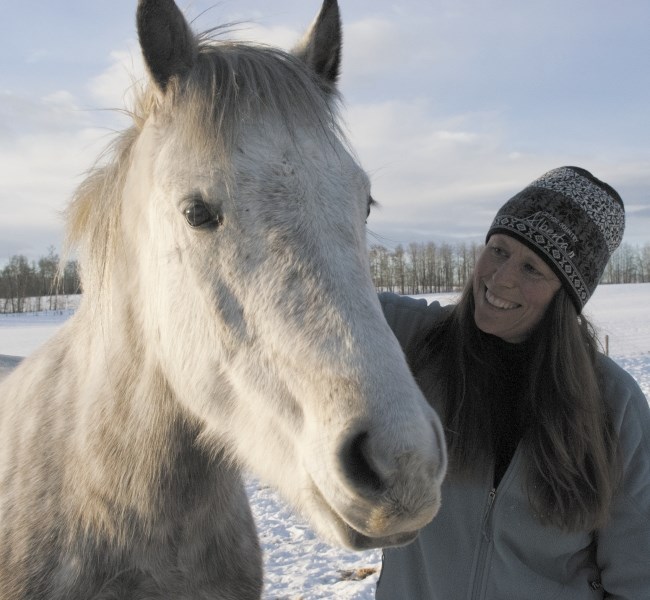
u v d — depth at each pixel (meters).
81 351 1.93
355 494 1.19
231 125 1.47
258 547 2.20
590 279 1.79
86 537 1.72
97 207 1.88
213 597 1.94
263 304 1.39
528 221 1.77
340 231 1.43
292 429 1.38
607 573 1.88
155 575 1.78
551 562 1.90
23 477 1.83
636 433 1.82
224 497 1.93
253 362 1.43
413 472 1.16
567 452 1.74
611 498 1.76
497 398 1.98
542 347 1.81
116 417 1.73
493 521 1.88
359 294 1.35
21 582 1.72
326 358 1.28
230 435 1.63
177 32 1.61
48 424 1.88
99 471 1.71
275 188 1.43
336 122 1.70
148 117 1.74
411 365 2.09
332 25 1.95
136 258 1.77
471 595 1.91
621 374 1.91
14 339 17.91
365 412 1.20
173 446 1.76
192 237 1.49
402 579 2.11
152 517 1.75
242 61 1.57
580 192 1.77
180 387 1.65
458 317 2.00
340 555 4.45
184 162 1.50
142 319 1.76
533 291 1.78
